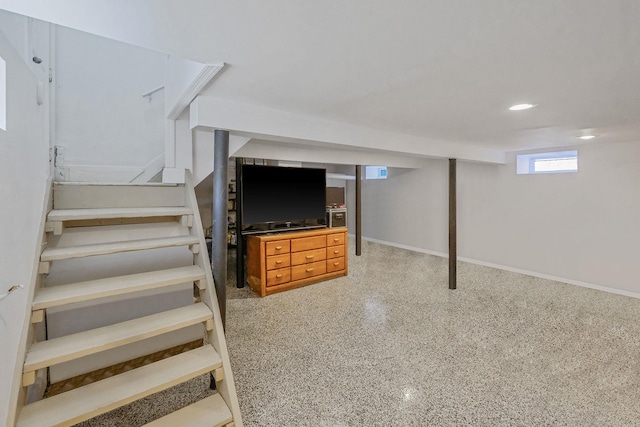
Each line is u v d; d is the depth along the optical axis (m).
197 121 2.00
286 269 3.99
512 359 2.35
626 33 1.17
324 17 1.07
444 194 5.86
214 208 2.25
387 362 2.31
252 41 1.25
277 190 4.31
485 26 1.13
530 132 3.15
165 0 0.96
